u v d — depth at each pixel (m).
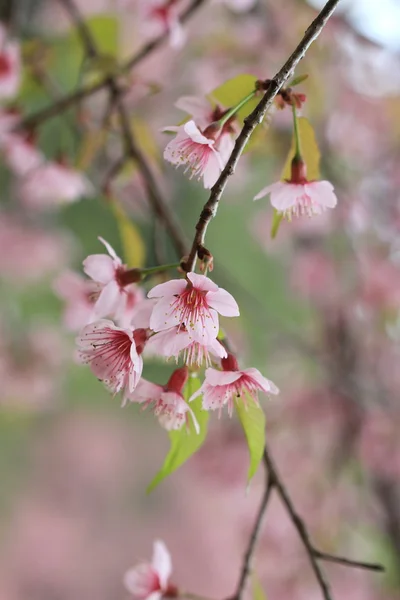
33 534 2.23
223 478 1.15
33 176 0.89
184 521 2.30
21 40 1.08
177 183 1.82
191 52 1.33
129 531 2.37
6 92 0.90
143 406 0.67
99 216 2.06
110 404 2.52
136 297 0.68
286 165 0.69
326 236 1.37
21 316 1.71
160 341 0.64
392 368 1.34
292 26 1.20
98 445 2.46
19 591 2.14
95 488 2.41
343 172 1.33
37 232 1.72
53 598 2.18
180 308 0.64
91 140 0.90
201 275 0.63
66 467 2.38
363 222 1.24
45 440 2.39
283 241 1.45
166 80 1.35
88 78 0.92
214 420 1.20
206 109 0.69
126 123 0.88
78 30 0.98
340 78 1.28
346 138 1.38
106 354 0.65
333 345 1.36
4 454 2.27
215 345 0.64
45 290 1.81
